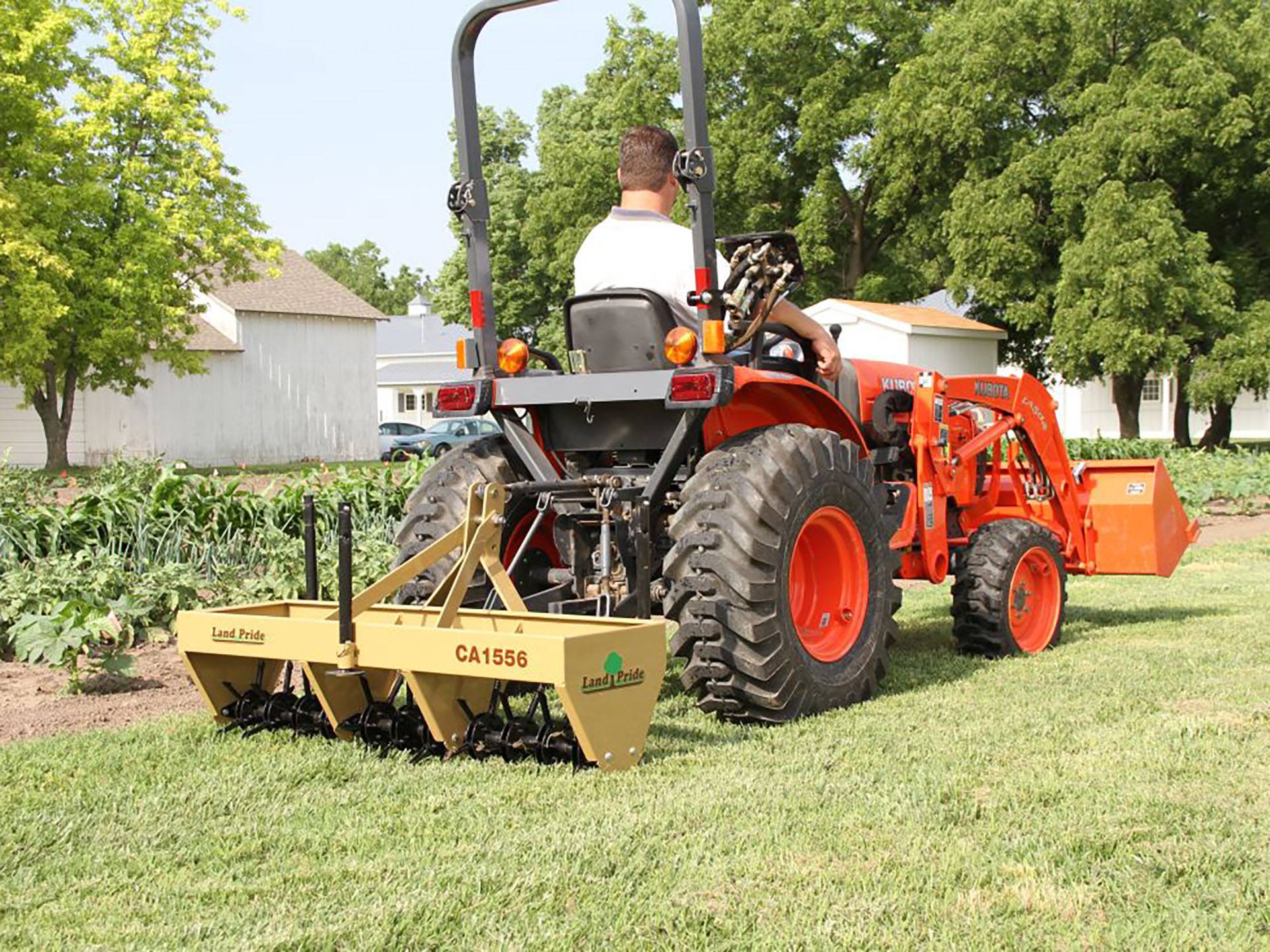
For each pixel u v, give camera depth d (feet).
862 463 16.98
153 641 22.15
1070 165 83.66
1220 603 26.21
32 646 17.90
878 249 110.42
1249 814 11.62
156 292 84.38
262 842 11.13
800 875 10.23
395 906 9.58
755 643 15.05
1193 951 8.83
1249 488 51.24
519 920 9.37
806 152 102.73
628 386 15.33
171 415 113.70
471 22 16.24
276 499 30.91
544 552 17.42
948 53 92.27
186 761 13.76
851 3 99.30
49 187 80.74
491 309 16.74
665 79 106.01
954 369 91.50
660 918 9.38
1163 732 14.67
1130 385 92.73
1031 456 22.86
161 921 9.47
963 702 16.56
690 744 14.44
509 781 12.89
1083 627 23.17
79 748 14.35
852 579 16.92
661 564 16.42
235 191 90.43
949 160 95.40
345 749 14.11
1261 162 84.79
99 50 86.28
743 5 102.63
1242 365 79.92
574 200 107.86
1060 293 84.17
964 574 20.20
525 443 16.37
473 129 16.52
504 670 12.76
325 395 125.39
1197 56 80.89
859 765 13.43
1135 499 22.98
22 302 77.36
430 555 14.46
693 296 14.73
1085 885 10.00
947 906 9.61
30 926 9.39
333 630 13.73
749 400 17.30
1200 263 81.51
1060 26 88.02
